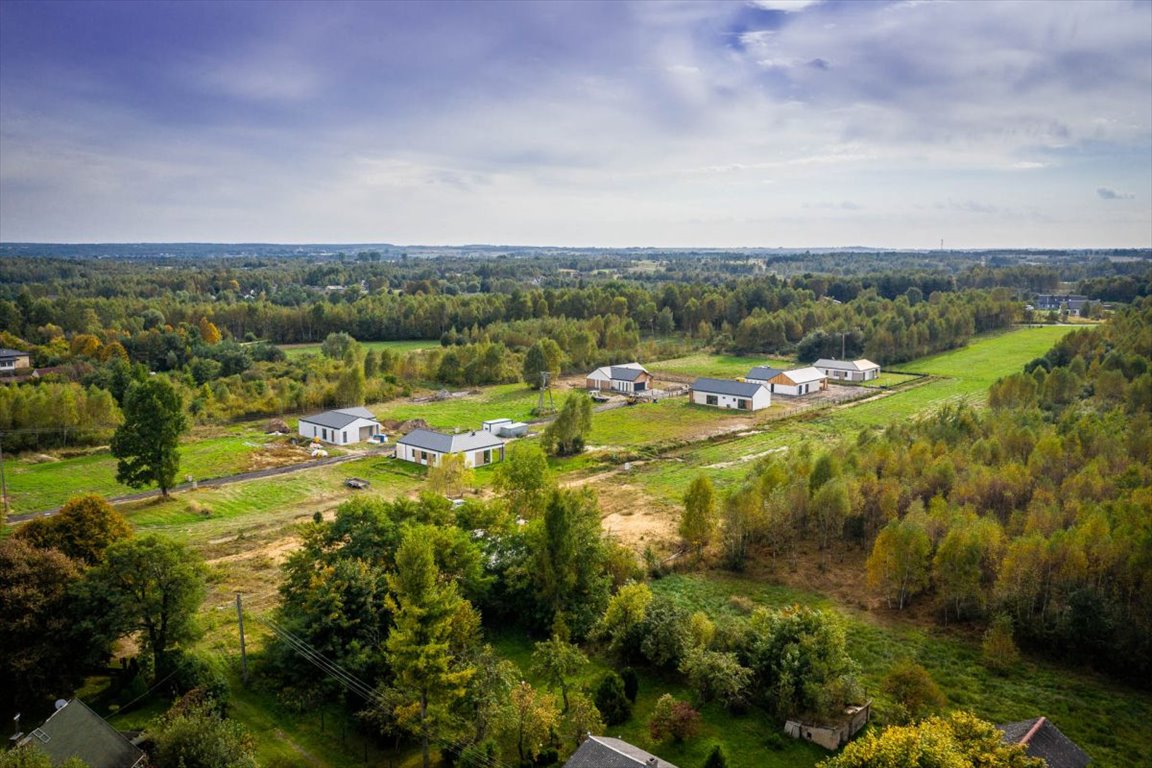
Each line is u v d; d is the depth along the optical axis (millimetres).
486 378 162125
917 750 32344
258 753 40500
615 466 97500
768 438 110812
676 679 49125
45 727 36719
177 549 46531
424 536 44812
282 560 65500
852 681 44062
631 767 34156
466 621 44688
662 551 67688
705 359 190375
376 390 142250
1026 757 33438
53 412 107500
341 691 44062
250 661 48969
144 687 43938
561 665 44219
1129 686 47562
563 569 53344
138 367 130750
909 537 55625
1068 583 51812
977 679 47844
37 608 42562
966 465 73250
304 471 96625
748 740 42688
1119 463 72438
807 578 62031
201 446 108062
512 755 41094
